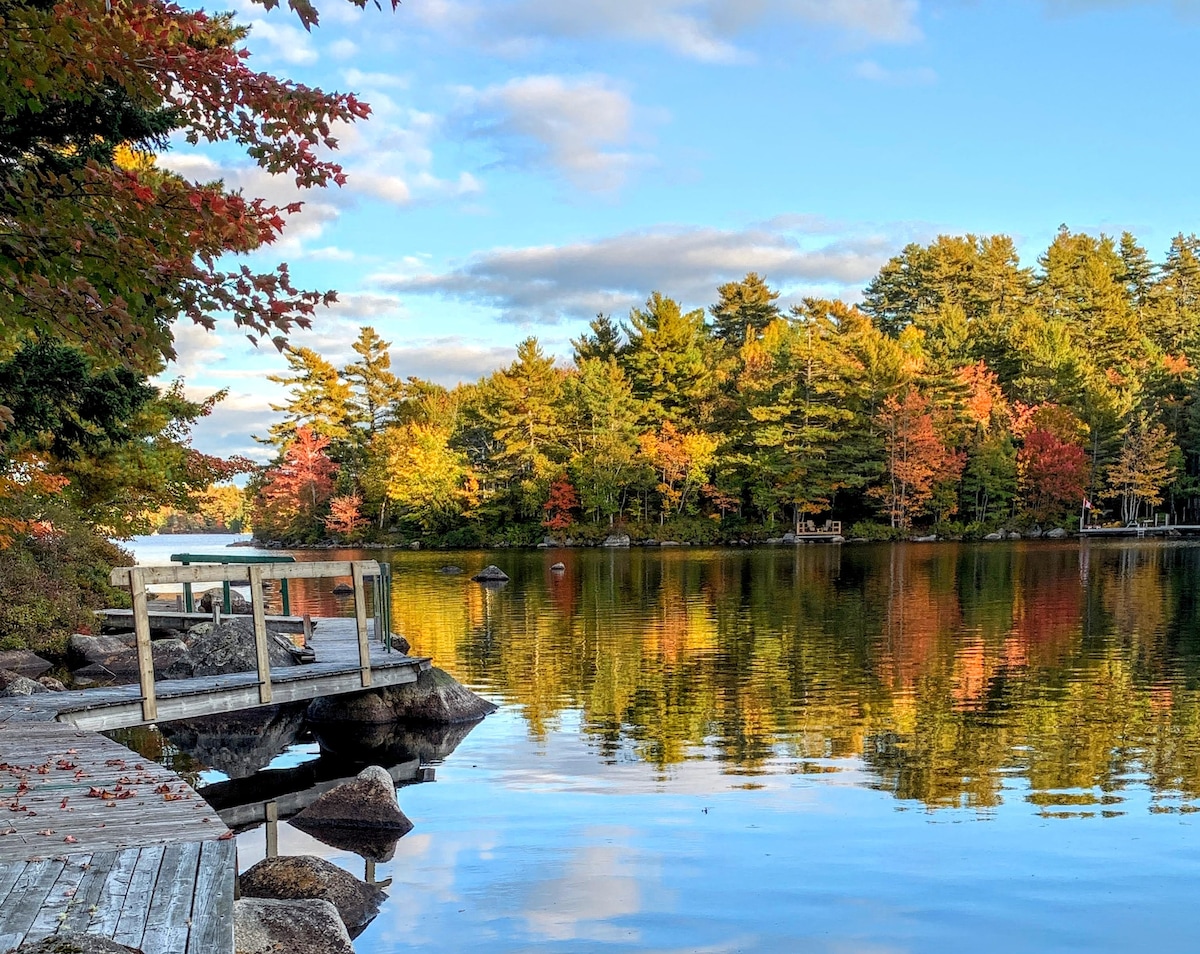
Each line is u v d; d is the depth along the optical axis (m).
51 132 11.26
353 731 13.28
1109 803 9.27
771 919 6.73
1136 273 112.69
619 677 16.08
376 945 6.39
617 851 8.09
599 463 65.88
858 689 14.86
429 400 82.31
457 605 27.83
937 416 67.88
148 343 7.02
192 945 4.58
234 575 11.55
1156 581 32.31
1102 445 71.38
